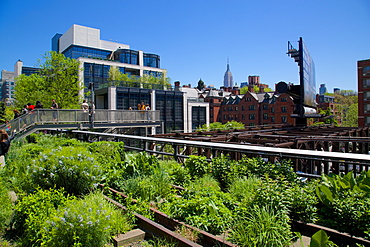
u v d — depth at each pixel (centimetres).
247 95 7175
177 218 464
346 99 9838
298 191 475
